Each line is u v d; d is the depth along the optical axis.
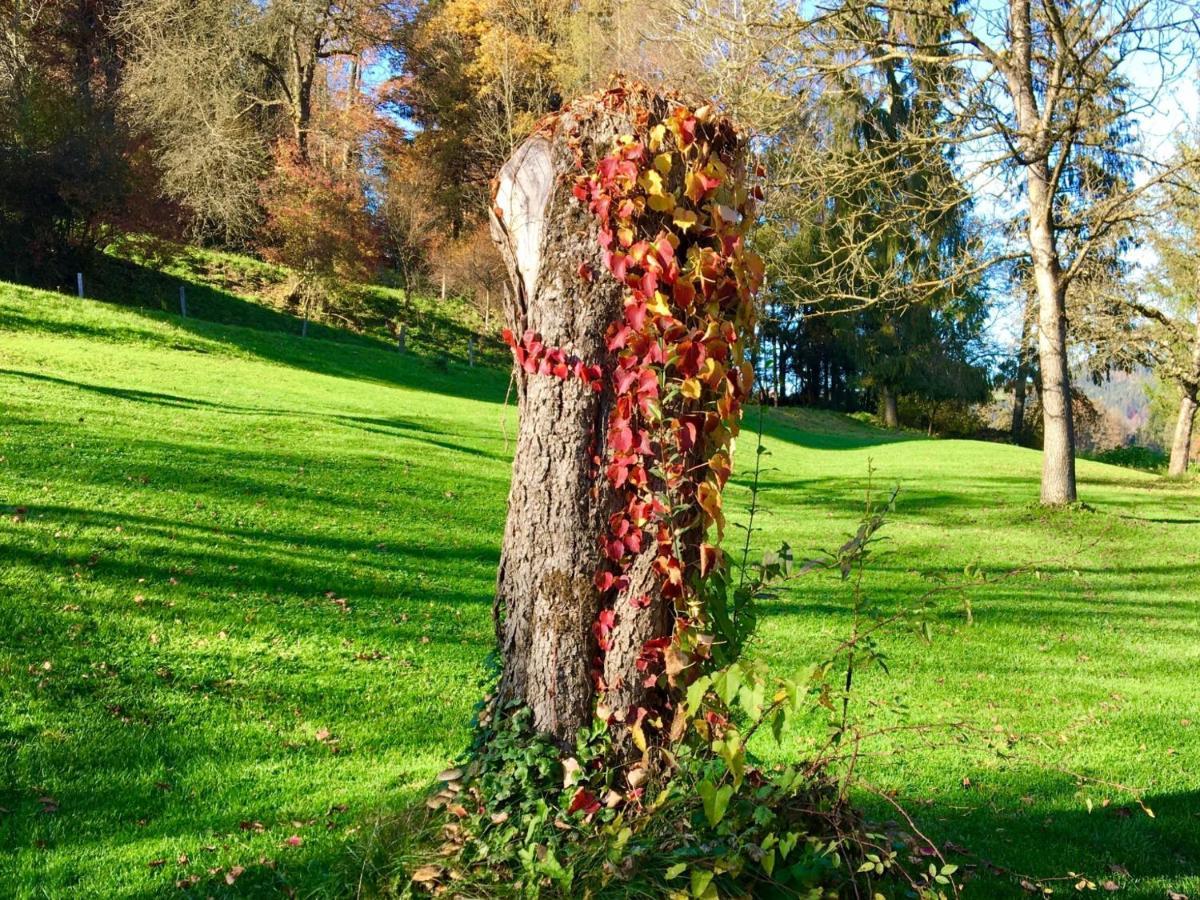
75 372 19.02
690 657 3.71
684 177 3.72
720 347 3.71
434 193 48.03
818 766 3.65
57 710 5.95
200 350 26.02
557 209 3.79
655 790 3.61
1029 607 11.01
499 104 47.59
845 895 3.40
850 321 53.19
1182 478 29.17
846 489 21.77
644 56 21.25
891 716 6.94
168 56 38.56
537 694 3.82
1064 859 4.81
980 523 17.23
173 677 6.71
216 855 4.51
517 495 3.91
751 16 14.63
